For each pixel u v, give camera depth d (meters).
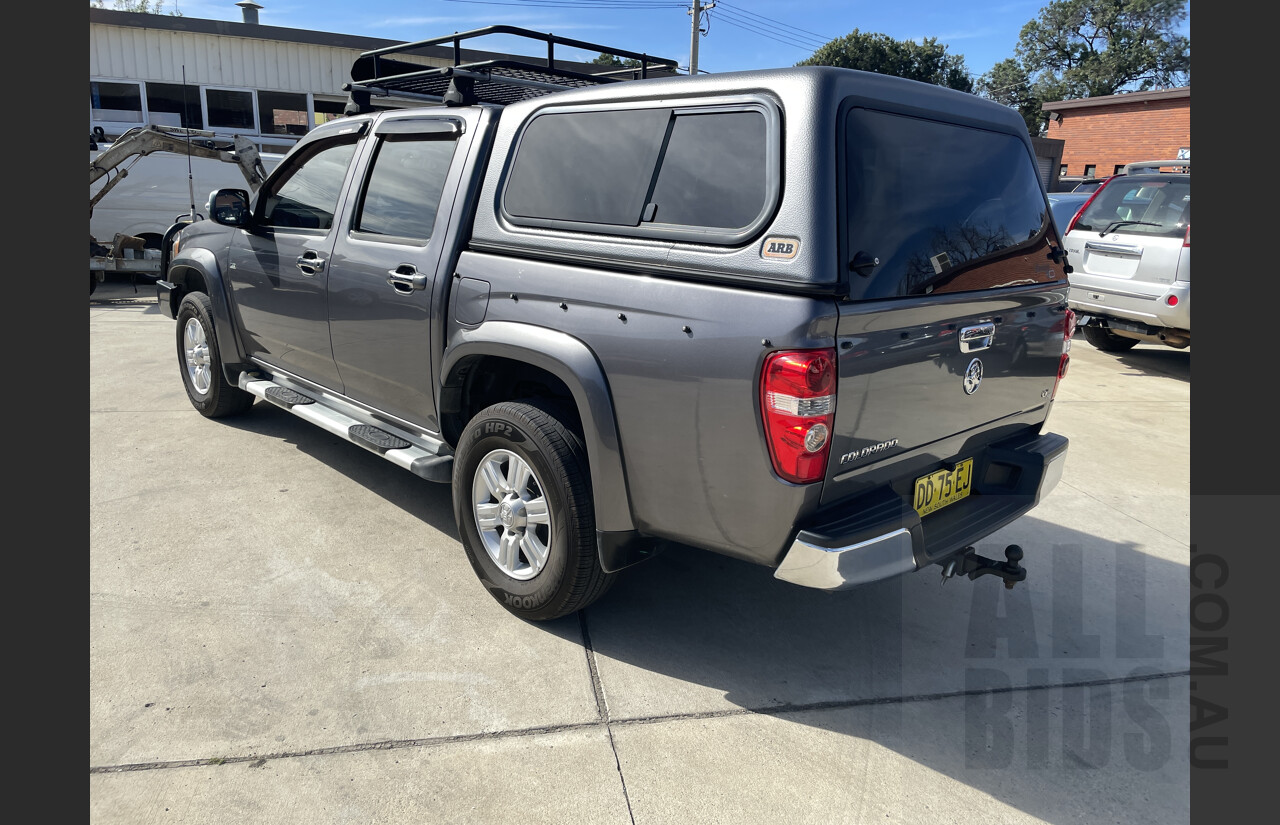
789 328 2.16
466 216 3.11
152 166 11.55
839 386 2.20
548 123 2.93
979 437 2.88
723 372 2.29
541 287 2.75
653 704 2.61
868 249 2.28
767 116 2.31
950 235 2.56
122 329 8.31
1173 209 6.85
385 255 3.38
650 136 2.60
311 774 2.24
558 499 2.73
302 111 17.20
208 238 4.72
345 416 3.90
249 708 2.50
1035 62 51.56
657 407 2.46
